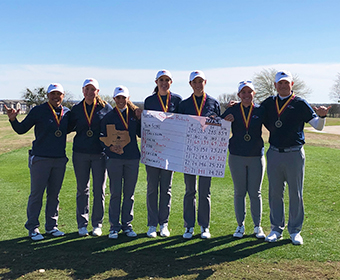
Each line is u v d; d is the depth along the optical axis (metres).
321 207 5.98
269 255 3.97
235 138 4.50
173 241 4.48
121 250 4.17
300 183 4.34
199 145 4.57
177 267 3.70
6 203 6.36
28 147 14.63
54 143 4.46
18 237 4.61
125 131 4.50
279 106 4.29
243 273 3.54
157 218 4.80
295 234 4.37
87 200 4.76
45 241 4.47
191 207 4.69
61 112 4.53
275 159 4.33
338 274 3.49
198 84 4.50
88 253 4.08
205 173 4.57
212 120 4.53
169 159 4.62
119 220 5.13
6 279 3.43
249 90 4.35
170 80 4.65
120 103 4.48
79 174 4.63
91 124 4.52
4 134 21.56
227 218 5.50
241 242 4.41
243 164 4.46
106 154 4.54
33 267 3.70
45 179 4.47
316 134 23.14
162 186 4.75
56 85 4.45
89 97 4.48
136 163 4.62
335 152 13.05
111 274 3.54
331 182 7.91
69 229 4.96
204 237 4.56
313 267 3.65
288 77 4.18
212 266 3.71
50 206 4.70
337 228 4.89
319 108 3.99
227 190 7.40
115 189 4.56
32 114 4.41
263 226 5.07
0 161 11.27
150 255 4.02
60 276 3.50
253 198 4.57
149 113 4.66
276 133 4.31
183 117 4.58
